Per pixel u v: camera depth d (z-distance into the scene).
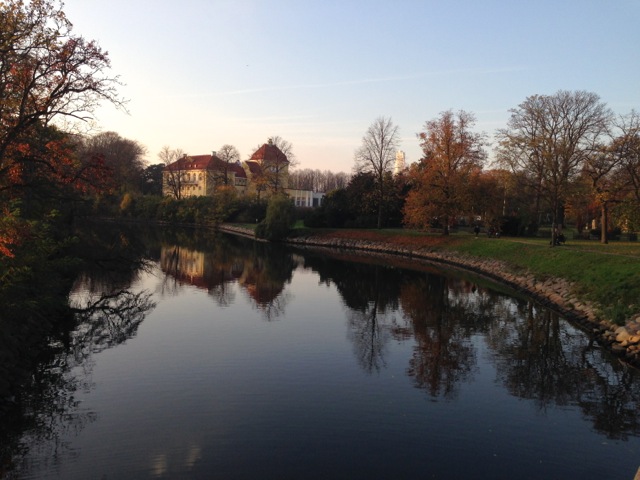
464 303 28.58
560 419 12.83
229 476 9.82
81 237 37.12
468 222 69.94
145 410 12.90
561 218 58.22
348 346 19.27
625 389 14.95
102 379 15.07
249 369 16.22
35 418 12.33
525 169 47.38
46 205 24.86
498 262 41.84
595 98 46.44
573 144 43.41
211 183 119.81
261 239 76.94
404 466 10.33
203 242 66.56
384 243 63.44
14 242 15.55
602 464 10.59
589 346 19.58
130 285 31.30
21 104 15.80
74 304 25.12
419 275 40.41
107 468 10.05
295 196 126.06
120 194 93.12
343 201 77.69
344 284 35.03
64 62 15.93
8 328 15.52
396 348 19.08
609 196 36.09
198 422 12.23
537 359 17.86
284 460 10.48
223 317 23.72
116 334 20.17
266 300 28.38
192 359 17.16
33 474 9.83
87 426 11.93
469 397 14.20
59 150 18.02
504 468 10.37
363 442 11.35
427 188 52.38
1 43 15.02
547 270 33.16
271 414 12.77
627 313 20.44
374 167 68.62
